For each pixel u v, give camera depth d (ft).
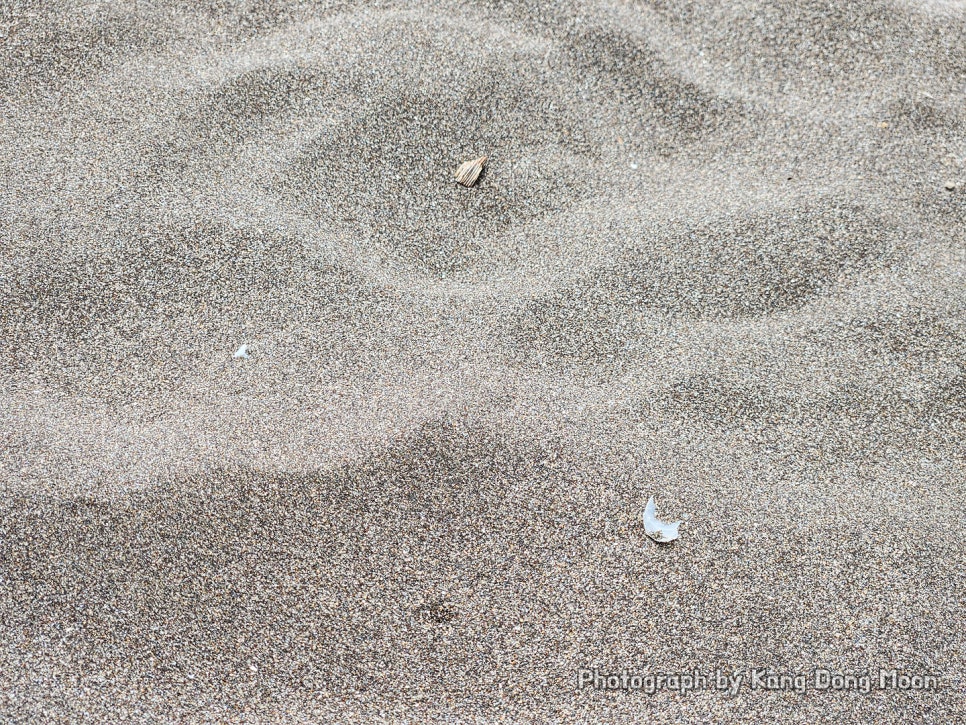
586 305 4.25
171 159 4.52
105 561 3.77
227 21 4.91
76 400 4.02
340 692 3.62
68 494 3.86
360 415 4.01
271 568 3.77
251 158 4.54
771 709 3.63
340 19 4.92
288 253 4.33
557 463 3.95
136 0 4.95
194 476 3.90
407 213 4.43
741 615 3.74
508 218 4.44
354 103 4.67
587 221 4.44
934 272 4.33
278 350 4.13
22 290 4.21
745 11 4.96
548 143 4.61
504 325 4.20
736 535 3.85
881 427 4.04
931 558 3.83
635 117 4.69
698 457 3.97
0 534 3.79
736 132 4.66
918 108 4.73
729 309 4.25
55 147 4.53
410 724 3.59
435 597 3.74
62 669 3.63
